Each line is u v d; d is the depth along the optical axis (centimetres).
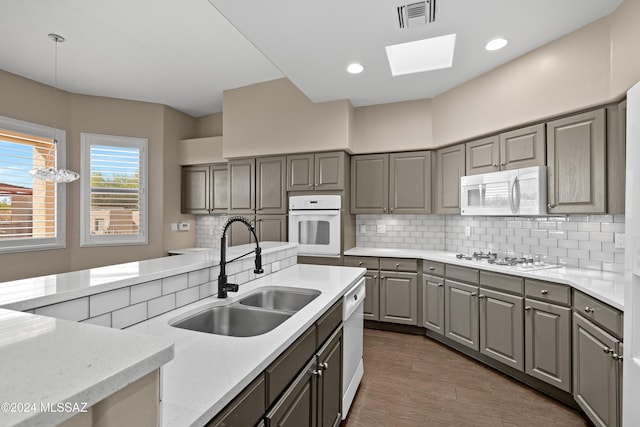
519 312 243
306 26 224
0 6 240
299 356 127
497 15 213
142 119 435
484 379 255
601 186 220
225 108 406
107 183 411
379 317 362
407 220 411
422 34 236
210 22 265
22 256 341
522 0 199
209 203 461
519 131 274
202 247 496
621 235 233
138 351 53
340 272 235
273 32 231
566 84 237
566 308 213
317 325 148
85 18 257
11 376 44
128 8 246
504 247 323
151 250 437
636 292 133
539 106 254
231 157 404
